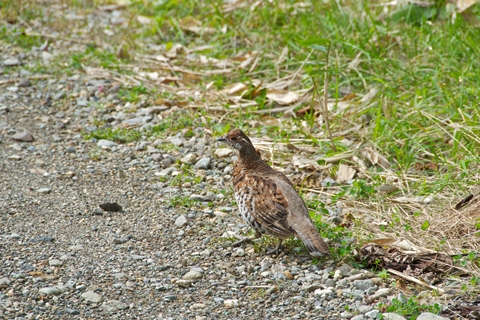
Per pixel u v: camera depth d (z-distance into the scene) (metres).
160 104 14.43
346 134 12.83
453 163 11.46
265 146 12.58
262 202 9.40
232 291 8.87
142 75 15.67
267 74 15.20
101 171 12.16
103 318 8.27
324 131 13.04
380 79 13.68
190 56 16.45
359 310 8.34
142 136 13.35
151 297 8.71
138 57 16.61
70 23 18.66
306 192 11.32
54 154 12.77
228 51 16.55
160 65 16.16
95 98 14.88
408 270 9.07
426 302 8.41
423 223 10.16
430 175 11.55
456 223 10.01
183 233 10.21
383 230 10.01
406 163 11.67
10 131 13.53
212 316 8.33
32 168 12.23
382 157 11.82
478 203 10.38
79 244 9.91
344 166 11.72
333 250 9.54
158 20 17.67
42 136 13.41
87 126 13.80
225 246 9.91
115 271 9.24
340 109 13.47
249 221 9.61
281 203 9.30
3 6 19.16
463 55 14.59
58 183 11.73
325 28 15.75
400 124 12.32
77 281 8.98
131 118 14.02
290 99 14.02
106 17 19.41
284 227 9.15
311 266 9.36
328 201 11.03
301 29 16.28
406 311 8.13
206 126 13.48
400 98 13.18
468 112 12.81
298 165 11.94
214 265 9.45
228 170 12.05
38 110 14.44
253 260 9.58
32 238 10.00
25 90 15.26
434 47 14.97
